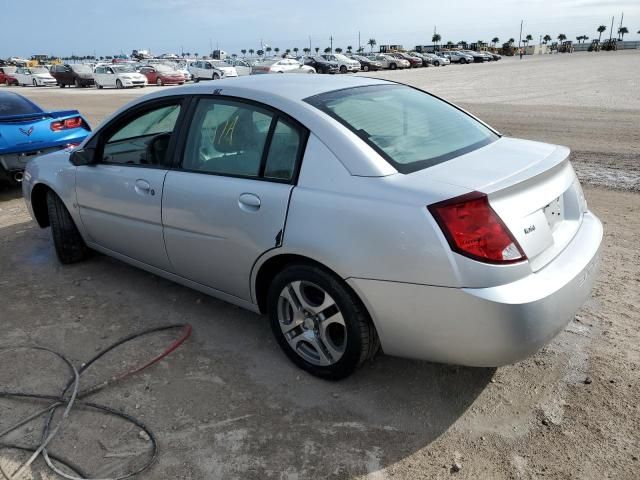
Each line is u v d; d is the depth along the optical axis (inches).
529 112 548.7
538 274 99.6
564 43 3806.6
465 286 94.7
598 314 144.5
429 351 103.7
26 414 113.6
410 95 143.3
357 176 106.5
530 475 95.0
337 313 113.0
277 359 131.2
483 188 97.0
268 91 126.4
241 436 105.9
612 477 93.8
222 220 126.0
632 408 109.3
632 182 274.7
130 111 155.6
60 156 185.6
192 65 1549.0
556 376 120.3
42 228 213.0
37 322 150.9
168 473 97.3
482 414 110.3
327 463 98.9
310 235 109.0
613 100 642.8
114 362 131.2
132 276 179.5
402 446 102.7
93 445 104.5
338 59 1758.1
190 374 125.9
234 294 135.0
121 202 153.7
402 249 98.3
